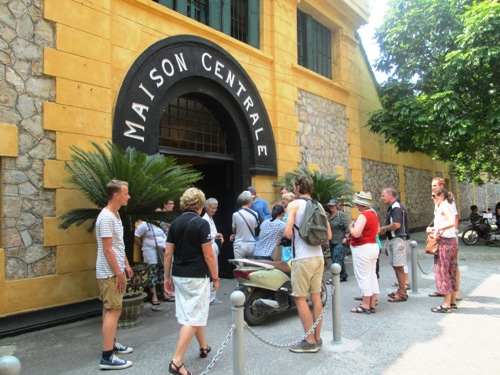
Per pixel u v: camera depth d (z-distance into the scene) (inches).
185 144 329.1
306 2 457.1
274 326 216.1
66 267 223.9
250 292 215.5
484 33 429.7
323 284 257.6
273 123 394.6
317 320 169.8
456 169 932.0
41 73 220.4
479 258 434.6
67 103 229.5
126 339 194.5
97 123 242.7
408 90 550.6
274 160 387.9
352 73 545.0
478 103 483.8
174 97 299.1
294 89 424.2
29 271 210.2
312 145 448.1
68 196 226.8
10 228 204.1
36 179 215.2
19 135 209.6
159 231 262.1
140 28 275.1
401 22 542.0
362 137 575.8
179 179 220.1
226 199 366.0
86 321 225.3
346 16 524.1
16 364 79.0
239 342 127.3
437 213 238.1
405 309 241.3
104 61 248.7
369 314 231.5
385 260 457.4
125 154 221.9
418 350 173.9
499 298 262.5
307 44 472.7
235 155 359.6
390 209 266.5
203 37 319.9
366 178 580.7
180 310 151.9
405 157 732.0
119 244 166.2
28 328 203.9
